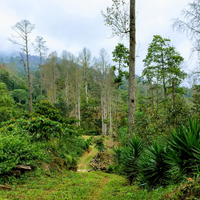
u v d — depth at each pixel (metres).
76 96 40.44
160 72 19.94
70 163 8.86
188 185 2.35
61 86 51.56
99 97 48.19
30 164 5.11
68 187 4.88
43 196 3.59
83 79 47.69
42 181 4.80
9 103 28.02
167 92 22.22
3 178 4.09
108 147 24.69
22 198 3.31
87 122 39.31
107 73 30.80
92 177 8.26
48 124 7.14
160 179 3.74
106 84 30.02
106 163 13.95
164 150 3.93
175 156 3.21
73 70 40.97
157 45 20.34
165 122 6.55
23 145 5.13
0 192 3.35
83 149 19.20
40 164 5.75
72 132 8.83
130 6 8.40
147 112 7.43
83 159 16.55
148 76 21.31
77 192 4.44
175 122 6.37
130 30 8.46
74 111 43.78
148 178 3.92
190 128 3.24
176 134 3.43
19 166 4.67
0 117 23.58
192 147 3.01
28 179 4.60
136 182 4.86
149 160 4.11
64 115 29.09
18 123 6.78
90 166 14.59
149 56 20.83
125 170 5.46
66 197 3.84
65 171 7.31
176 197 2.29
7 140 4.67
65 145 10.02
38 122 6.89
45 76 36.16
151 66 20.73
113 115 37.28
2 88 29.83
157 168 3.85
